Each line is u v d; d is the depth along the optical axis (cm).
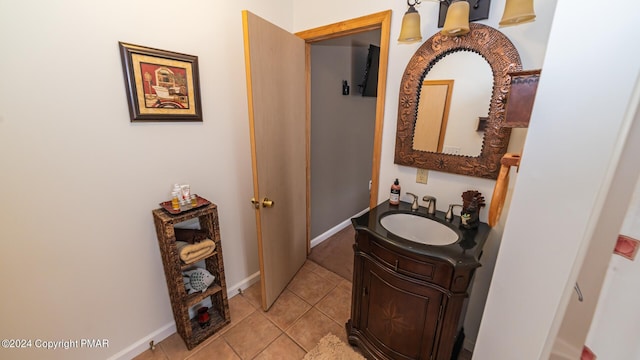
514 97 85
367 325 149
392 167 172
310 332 171
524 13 95
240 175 188
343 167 300
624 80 51
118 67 121
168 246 135
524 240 71
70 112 111
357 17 168
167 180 149
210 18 152
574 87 57
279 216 195
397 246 118
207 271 167
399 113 157
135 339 151
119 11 118
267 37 157
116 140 126
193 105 151
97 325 135
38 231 111
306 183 239
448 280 112
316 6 188
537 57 112
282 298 203
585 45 55
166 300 161
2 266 105
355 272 147
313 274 236
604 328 57
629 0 49
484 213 140
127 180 133
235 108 175
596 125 56
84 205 121
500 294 79
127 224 137
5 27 93
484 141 132
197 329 166
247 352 156
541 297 69
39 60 101
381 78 163
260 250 175
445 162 146
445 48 134
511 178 128
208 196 171
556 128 61
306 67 212
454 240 131
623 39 50
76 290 125
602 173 56
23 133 102
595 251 60
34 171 106
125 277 141
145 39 128
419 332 126
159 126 140
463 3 115
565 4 56
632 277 52
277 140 181
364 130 318
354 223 139
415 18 129
